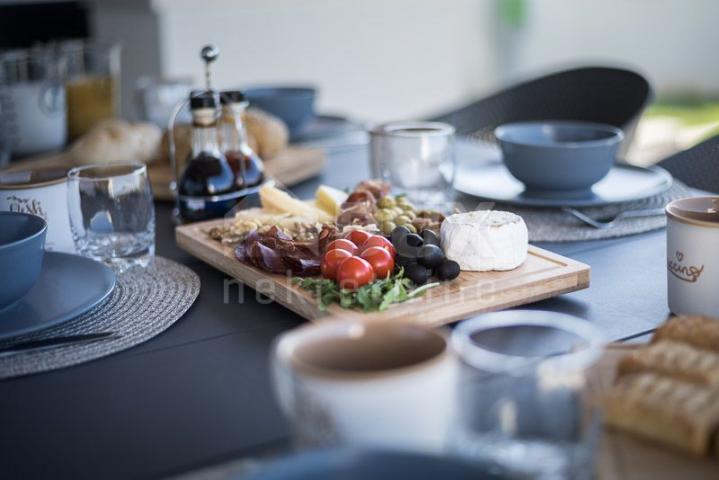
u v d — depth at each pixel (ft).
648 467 2.06
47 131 6.21
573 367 1.87
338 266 3.19
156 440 2.39
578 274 3.34
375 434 1.82
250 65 11.00
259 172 4.73
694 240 2.94
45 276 3.46
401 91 12.74
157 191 5.15
